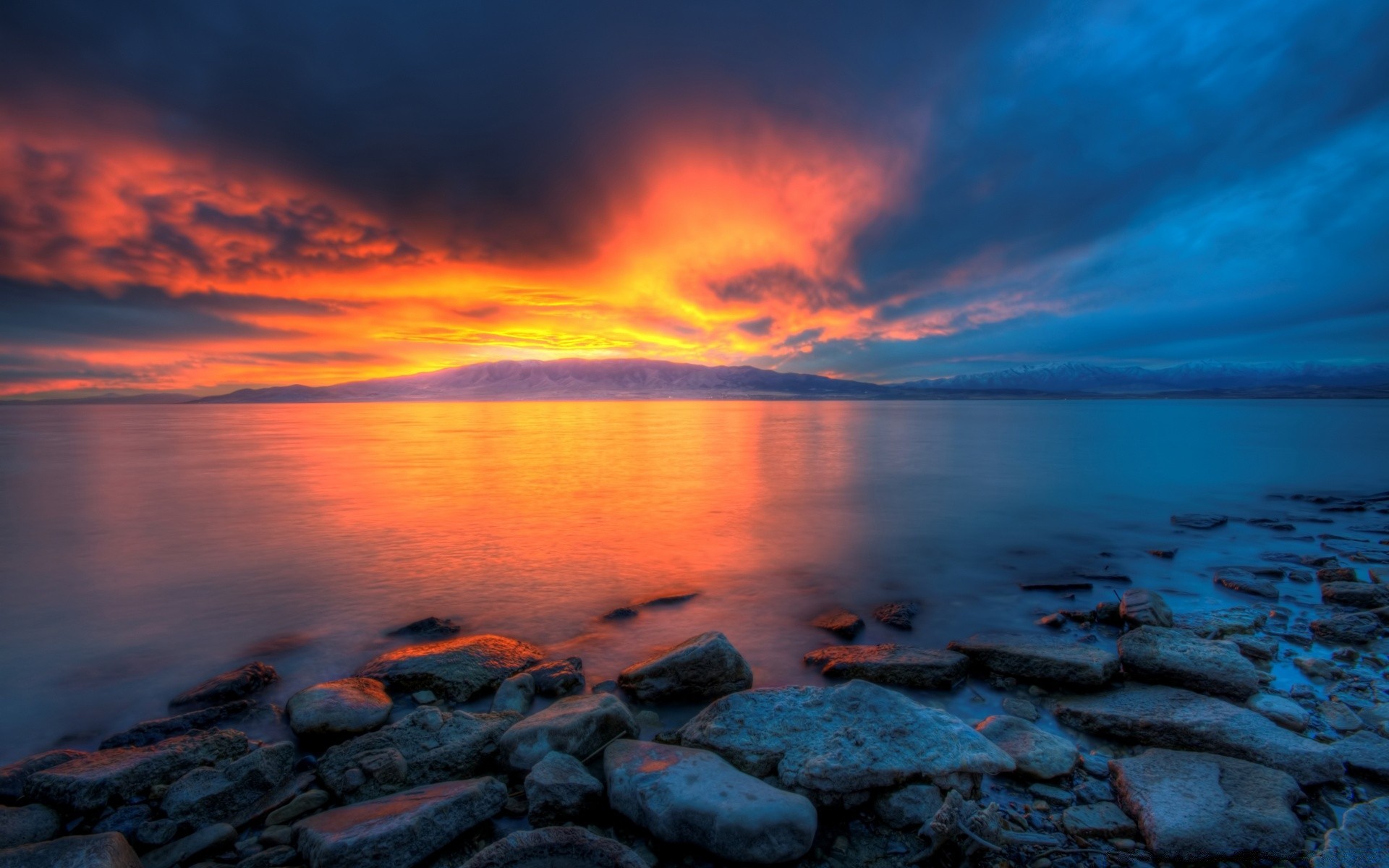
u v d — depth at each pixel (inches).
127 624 319.6
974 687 233.6
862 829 146.8
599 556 450.3
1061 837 142.8
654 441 1615.4
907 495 709.9
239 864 138.3
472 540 503.8
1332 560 406.3
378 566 425.7
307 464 1115.3
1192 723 181.8
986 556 443.8
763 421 2844.5
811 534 517.7
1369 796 156.3
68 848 128.8
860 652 254.7
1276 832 138.0
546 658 265.4
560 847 122.1
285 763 177.3
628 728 190.2
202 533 535.5
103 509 655.1
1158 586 366.6
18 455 1330.0
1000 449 1315.2
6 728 218.8
